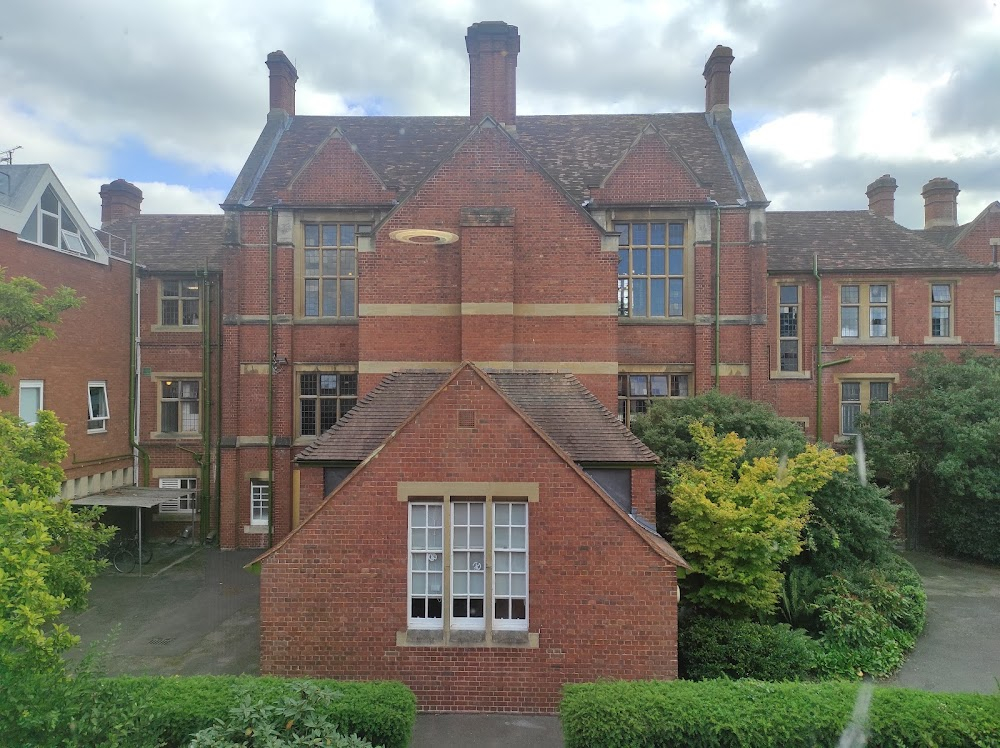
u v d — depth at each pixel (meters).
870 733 6.60
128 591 14.85
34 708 5.54
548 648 8.84
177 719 6.52
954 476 16.72
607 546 8.87
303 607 8.99
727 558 10.04
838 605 11.19
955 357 19.45
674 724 6.68
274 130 20.42
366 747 5.97
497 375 12.90
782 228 21.70
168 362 20.25
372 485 9.03
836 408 19.70
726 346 17.81
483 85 18.52
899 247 20.42
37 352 15.98
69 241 17.39
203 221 23.19
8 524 6.14
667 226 18.02
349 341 18.17
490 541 8.93
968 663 10.92
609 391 14.69
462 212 14.48
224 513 18.25
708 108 21.70
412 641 8.88
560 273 14.81
